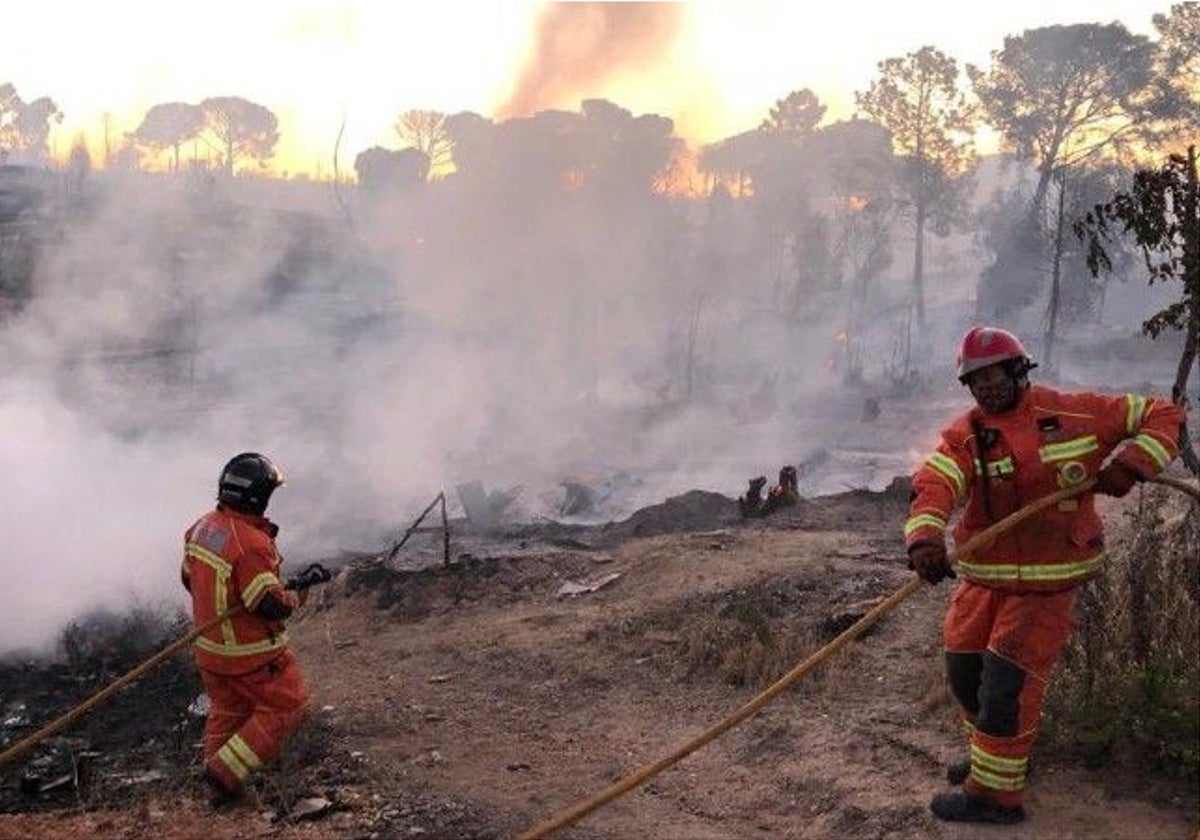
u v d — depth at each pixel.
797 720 6.17
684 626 8.30
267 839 5.14
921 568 4.33
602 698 7.21
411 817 5.41
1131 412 4.42
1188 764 4.76
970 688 4.82
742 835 4.98
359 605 10.20
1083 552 4.52
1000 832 4.52
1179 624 5.66
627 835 5.08
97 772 6.98
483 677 7.86
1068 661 5.82
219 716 5.68
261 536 5.55
